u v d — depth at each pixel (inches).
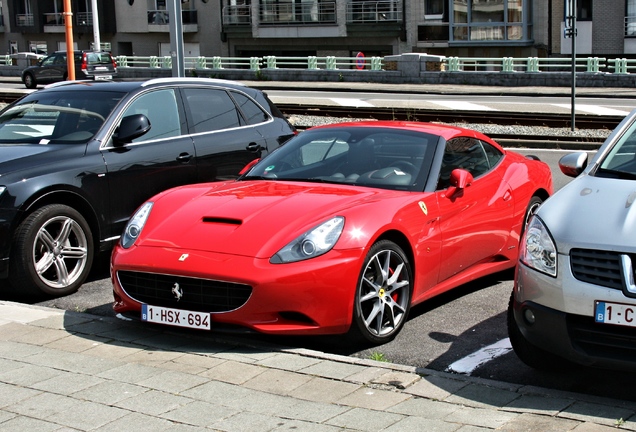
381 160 241.6
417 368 181.3
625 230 167.3
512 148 613.9
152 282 206.4
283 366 183.6
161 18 1873.8
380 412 156.6
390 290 213.5
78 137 279.0
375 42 1660.9
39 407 160.6
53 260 258.5
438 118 750.5
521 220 270.4
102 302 256.4
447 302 253.0
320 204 213.2
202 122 312.0
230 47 1824.6
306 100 981.8
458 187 233.1
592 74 1165.1
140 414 156.8
